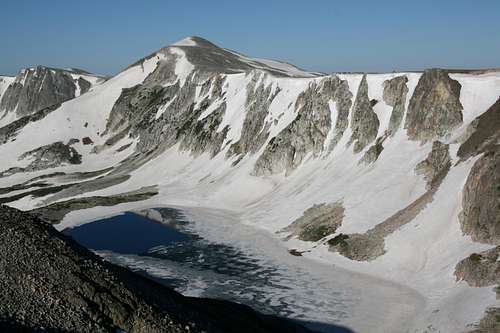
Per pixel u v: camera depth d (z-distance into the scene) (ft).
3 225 86.17
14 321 61.62
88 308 72.02
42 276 74.43
